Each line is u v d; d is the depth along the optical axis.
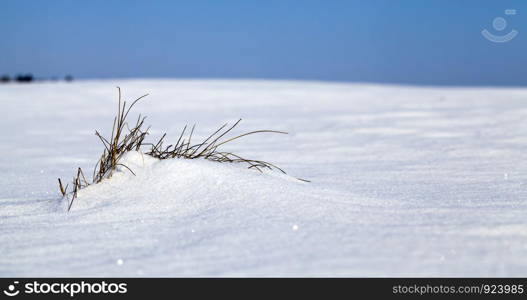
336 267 2.48
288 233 2.97
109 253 2.84
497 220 3.26
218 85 29.16
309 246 2.75
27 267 2.69
